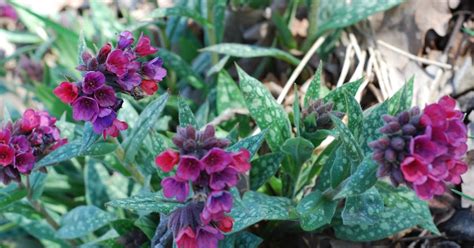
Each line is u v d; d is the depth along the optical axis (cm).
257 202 49
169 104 65
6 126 49
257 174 54
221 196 39
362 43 64
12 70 84
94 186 63
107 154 52
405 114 39
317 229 55
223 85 61
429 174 38
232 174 39
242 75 52
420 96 61
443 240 55
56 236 58
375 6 61
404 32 64
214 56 67
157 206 45
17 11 77
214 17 65
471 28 63
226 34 71
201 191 40
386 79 61
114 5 83
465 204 55
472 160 56
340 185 47
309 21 64
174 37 73
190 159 39
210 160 39
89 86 43
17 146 47
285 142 50
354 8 62
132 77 44
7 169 48
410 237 55
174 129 68
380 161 40
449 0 63
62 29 66
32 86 75
